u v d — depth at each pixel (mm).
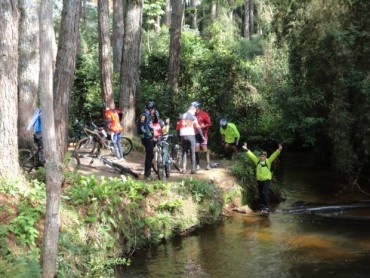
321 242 8617
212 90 18250
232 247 8477
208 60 18812
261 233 9320
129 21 15875
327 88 13945
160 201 9406
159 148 10961
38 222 6859
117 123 13133
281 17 14820
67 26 9953
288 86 16203
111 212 8195
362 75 12734
